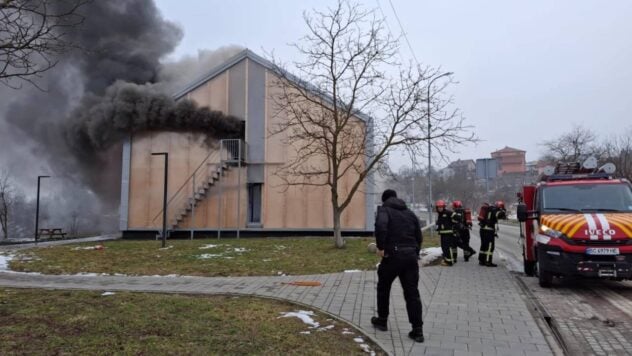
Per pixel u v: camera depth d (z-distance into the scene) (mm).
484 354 4590
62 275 9297
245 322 5266
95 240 18781
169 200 19641
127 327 4785
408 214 5234
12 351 3871
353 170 18625
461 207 12352
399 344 4859
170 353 4039
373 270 9625
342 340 4805
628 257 7410
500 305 6742
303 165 18828
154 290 7328
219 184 19375
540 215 8797
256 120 19609
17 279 8742
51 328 4625
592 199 8742
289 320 5477
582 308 6848
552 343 4973
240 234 19125
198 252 12461
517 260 13445
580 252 7625
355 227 18547
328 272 9453
